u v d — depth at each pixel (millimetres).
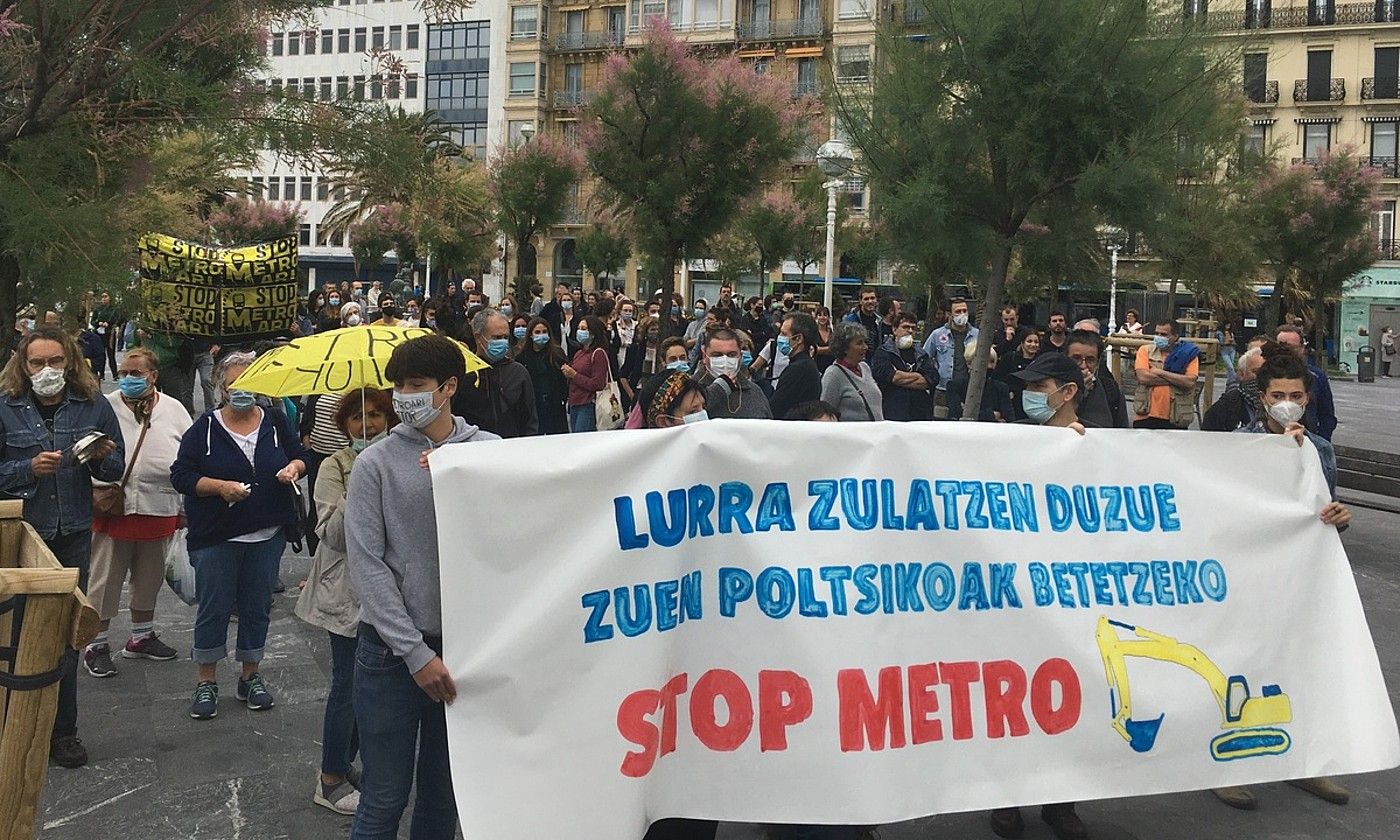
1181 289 44844
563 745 3211
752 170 18250
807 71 55219
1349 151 35062
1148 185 7945
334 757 4328
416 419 3295
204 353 11320
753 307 17000
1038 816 4418
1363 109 48406
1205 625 4102
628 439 3430
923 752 3705
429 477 3293
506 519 3230
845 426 3766
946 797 3703
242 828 4164
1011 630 3877
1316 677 4207
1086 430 4117
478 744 3135
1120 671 3955
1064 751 3867
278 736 5062
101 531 5852
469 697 3148
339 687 4289
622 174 18219
